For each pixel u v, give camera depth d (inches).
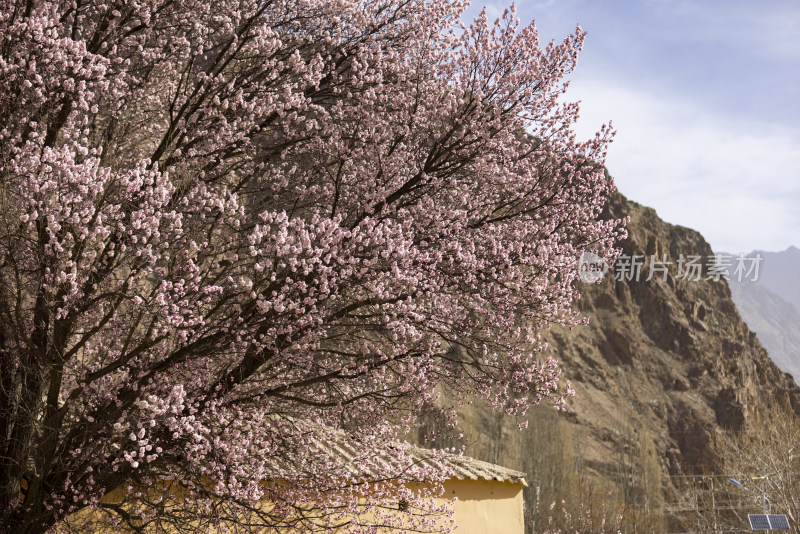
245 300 361.4
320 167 448.1
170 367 352.5
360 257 354.9
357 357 381.4
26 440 368.2
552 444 1908.2
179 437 345.7
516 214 434.6
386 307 355.6
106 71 392.2
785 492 1438.2
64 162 292.2
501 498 634.8
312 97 482.6
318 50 475.5
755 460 1567.4
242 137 416.8
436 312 404.5
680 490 2785.4
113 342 363.3
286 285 338.6
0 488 362.9
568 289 406.6
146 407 293.9
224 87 421.4
